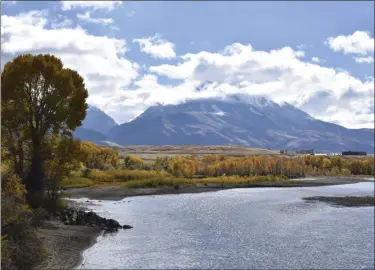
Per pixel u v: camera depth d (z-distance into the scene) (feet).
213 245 102.42
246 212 171.42
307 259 90.89
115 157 403.75
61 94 124.06
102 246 91.91
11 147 118.32
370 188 355.36
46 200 120.06
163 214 156.87
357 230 130.93
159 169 427.74
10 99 120.16
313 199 241.14
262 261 88.58
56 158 123.24
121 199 212.02
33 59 121.70
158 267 78.79
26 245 69.92
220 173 462.19
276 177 433.89
